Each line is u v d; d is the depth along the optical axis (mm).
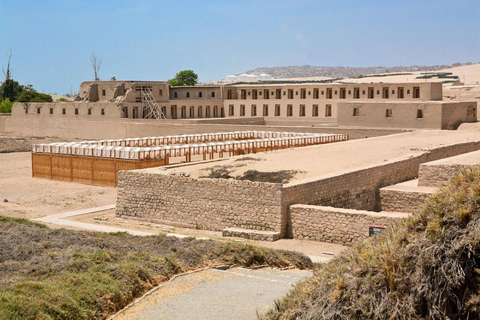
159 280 20953
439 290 13250
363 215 28953
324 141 60188
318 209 30359
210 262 23625
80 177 52031
